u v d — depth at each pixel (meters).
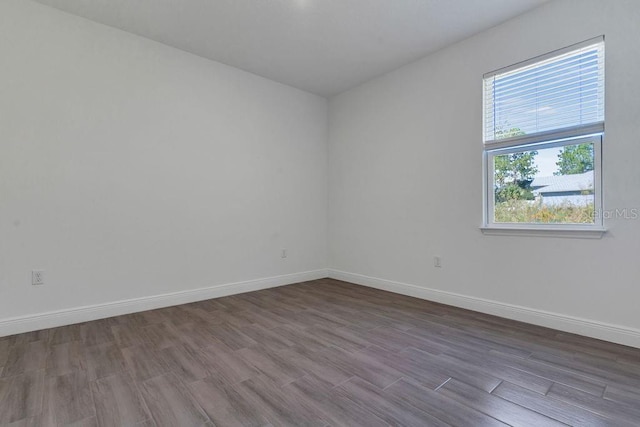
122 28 3.04
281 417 1.53
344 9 2.74
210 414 1.55
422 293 3.62
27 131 2.63
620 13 2.31
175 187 3.40
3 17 2.54
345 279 4.56
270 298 3.65
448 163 3.37
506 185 2.99
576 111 2.55
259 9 2.74
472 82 3.16
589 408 1.58
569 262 2.57
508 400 1.65
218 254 3.72
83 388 1.78
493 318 2.93
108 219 3.00
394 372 1.95
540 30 2.69
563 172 2.65
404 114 3.78
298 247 4.50
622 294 2.32
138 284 3.17
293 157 4.43
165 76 3.33
